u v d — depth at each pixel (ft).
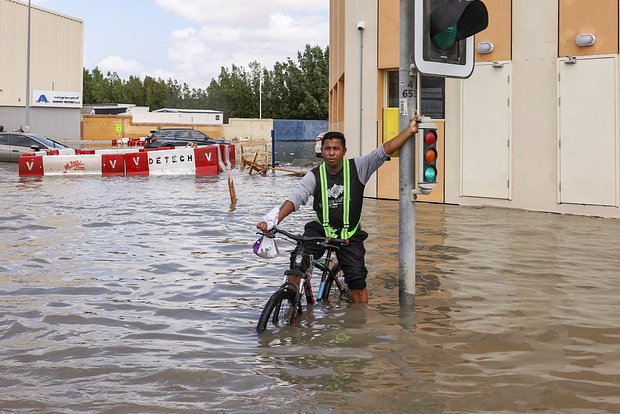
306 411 13.88
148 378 15.88
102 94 403.13
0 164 106.63
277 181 73.67
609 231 37.19
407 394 14.76
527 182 45.98
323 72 330.34
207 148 86.89
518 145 46.26
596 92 42.78
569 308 21.91
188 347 18.24
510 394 14.74
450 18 20.80
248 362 16.98
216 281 26.14
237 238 35.68
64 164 84.17
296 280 20.58
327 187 21.56
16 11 198.59
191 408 14.08
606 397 14.58
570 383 15.38
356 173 21.62
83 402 14.46
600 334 19.15
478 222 40.55
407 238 22.45
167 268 28.35
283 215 21.07
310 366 16.62
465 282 25.46
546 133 45.01
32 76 203.62
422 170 21.71
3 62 197.36
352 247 22.08
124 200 53.52
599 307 22.03
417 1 20.97
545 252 31.19
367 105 53.72
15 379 15.89
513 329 19.62
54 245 33.35
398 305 22.40
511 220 41.45
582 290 24.23
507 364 16.67
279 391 15.01
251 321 20.83
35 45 203.31
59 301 23.13
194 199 54.34
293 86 329.31
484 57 47.47
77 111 213.25
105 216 43.83
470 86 48.08
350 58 54.49
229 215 44.60
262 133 257.55
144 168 85.51
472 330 19.52
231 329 19.94
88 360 17.22
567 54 43.88
